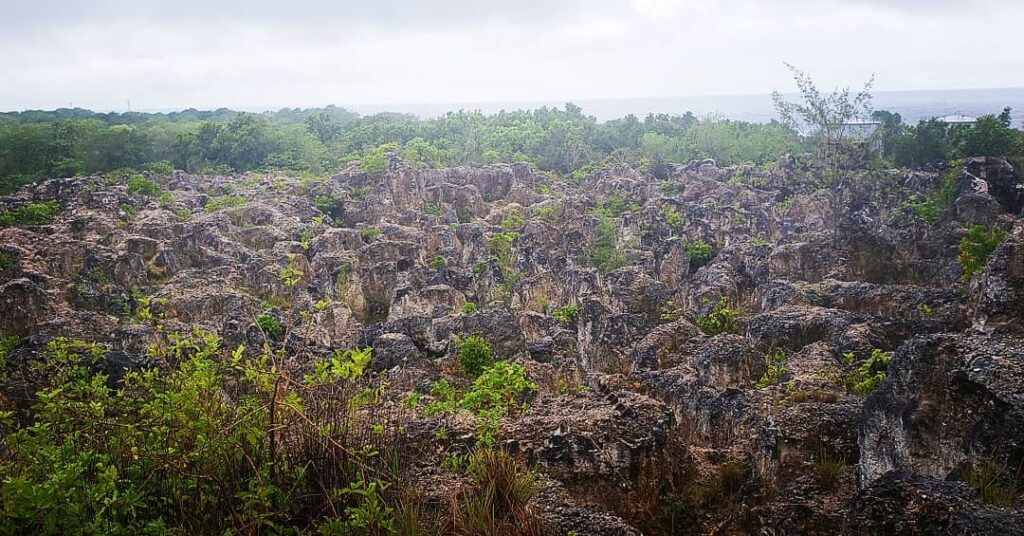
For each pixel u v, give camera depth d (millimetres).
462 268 57562
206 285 47156
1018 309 20578
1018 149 66562
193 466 9742
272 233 61406
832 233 48125
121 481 9344
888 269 42906
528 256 56469
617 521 12102
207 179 93000
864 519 10961
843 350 25953
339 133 129750
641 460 16047
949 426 13477
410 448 14102
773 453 16141
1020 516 9891
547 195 83500
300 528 10000
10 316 37906
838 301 33625
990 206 47000
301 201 73750
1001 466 11875
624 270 43688
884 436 14594
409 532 9805
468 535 10250
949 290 32656
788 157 86125
